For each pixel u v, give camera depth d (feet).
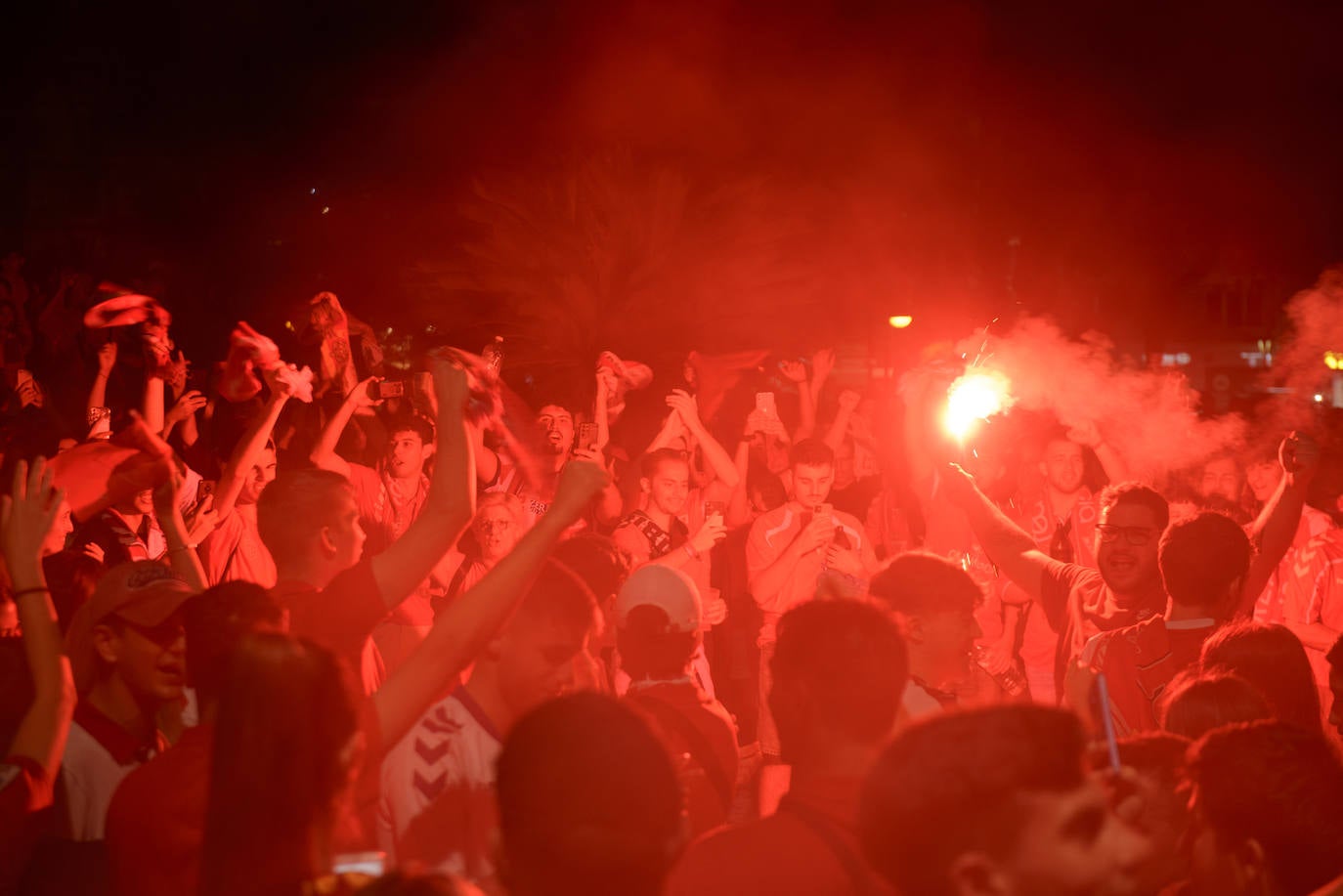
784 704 7.48
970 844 5.05
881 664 7.25
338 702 6.28
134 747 9.45
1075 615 13.99
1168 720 9.24
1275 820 7.07
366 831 8.41
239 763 6.04
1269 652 10.26
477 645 8.30
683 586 11.43
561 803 5.22
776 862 6.91
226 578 18.69
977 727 5.22
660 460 22.13
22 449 26.48
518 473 23.31
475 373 9.95
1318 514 19.86
